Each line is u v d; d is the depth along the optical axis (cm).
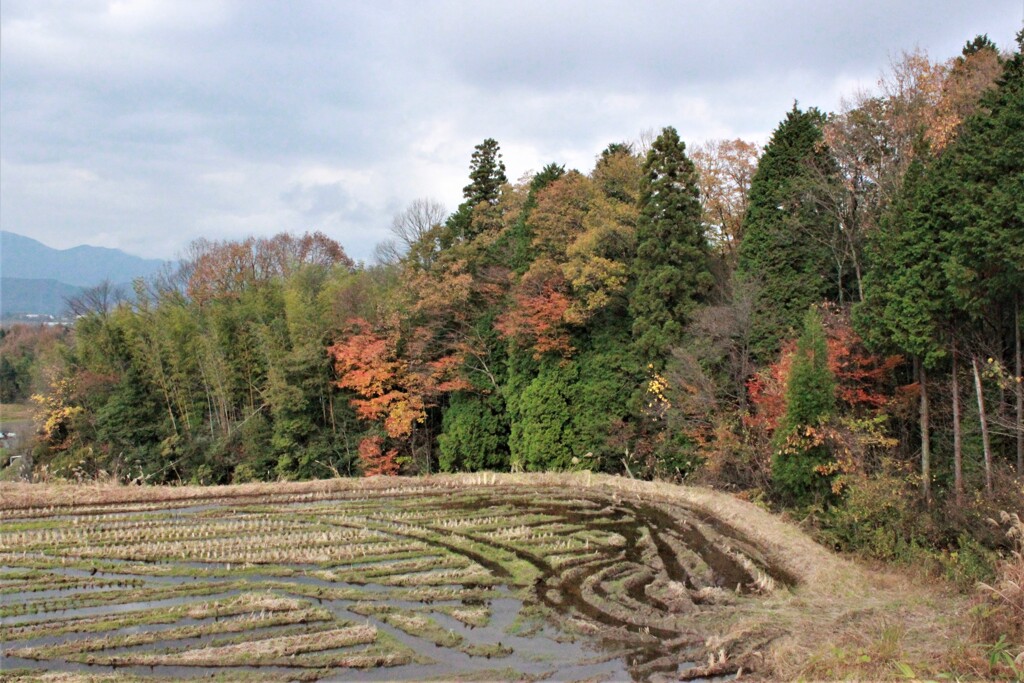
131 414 3675
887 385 2434
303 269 4447
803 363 2259
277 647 1404
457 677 1304
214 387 3897
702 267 3116
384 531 2286
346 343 3591
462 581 1817
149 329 3866
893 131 2758
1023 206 1748
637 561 2005
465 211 4325
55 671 1317
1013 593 1310
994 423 2012
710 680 1295
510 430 3594
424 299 3525
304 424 3566
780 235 2941
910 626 1432
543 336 3306
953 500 1917
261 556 1997
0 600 1686
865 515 1981
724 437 2625
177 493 2786
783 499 2455
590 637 1491
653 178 3145
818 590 1773
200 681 1282
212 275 5041
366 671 1329
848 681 1173
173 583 1798
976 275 1889
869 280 2367
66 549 2058
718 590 1759
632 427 3152
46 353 4472
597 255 3281
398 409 3434
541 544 2153
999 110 1958
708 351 2781
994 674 1142
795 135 3028
